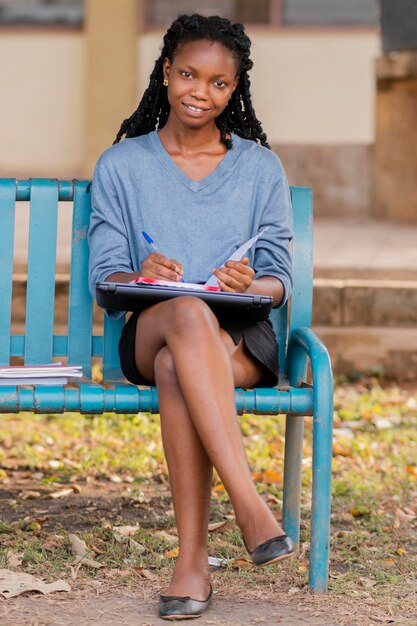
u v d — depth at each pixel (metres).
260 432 6.36
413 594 3.86
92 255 4.16
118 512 4.87
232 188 4.23
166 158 4.22
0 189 4.32
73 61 17.53
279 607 3.67
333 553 4.31
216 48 4.07
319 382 3.79
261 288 4.04
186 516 3.59
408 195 12.57
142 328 3.82
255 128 4.43
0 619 3.49
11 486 5.27
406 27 12.15
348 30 16.98
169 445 3.60
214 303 3.76
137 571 3.97
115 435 6.27
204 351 3.54
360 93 17.05
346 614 3.62
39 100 17.67
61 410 3.80
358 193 13.05
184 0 17.08
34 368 3.87
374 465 5.85
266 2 17.12
